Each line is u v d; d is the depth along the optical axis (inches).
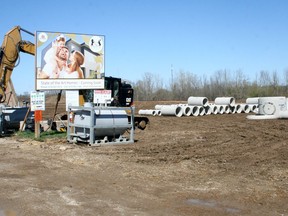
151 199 355.9
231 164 518.6
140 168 490.6
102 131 704.4
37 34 820.6
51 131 897.5
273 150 639.8
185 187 398.3
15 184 411.2
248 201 349.7
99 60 882.1
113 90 987.3
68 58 850.1
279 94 2746.1
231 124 1120.2
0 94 861.2
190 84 3095.5
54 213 315.3
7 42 864.9
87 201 349.4
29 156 583.8
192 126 1078.4
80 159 554.6
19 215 310.7
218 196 365.4
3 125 848.3
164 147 672.4
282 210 325.1
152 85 3097.9
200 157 572.4
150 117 1416.1
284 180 425.1
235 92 2955.2
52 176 449.7
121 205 337.4
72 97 892.0
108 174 459.8
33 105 788.6
